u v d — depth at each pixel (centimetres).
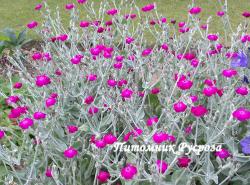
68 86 247
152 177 164
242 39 243
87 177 203
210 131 191
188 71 240
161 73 236
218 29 469
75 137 209
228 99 199
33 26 290
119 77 248
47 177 196
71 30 290
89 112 211
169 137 178
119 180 208
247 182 192
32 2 636
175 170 187
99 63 238
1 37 406
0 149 186
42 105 222
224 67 239
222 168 171
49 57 268
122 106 209
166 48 261
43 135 196
